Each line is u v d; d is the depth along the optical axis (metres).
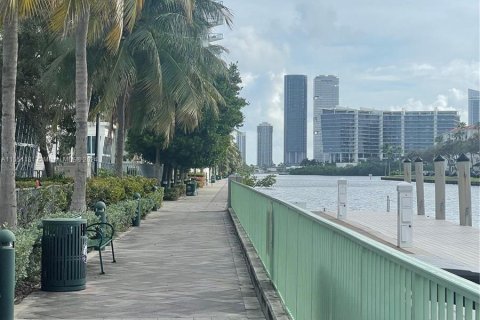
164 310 8.13
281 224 8.13
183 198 41.81
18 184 18.91
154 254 13.55
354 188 49.50
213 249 14.48
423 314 3.07
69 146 31.75
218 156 39.75
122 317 7.73
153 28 24.33
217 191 56.38
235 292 9.38
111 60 22.78
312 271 5.95
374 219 23.36
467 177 21.50
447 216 28.23
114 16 12.04
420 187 26.14
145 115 27.48
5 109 10.70
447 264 11.88
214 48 30.20
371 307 3.94
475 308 2.54
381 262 3.75
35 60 24.53
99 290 9.40
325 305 5.34
